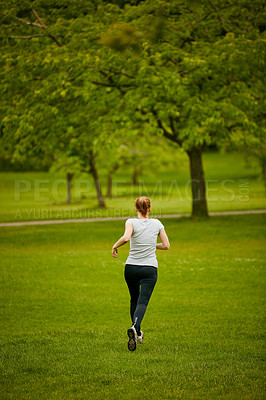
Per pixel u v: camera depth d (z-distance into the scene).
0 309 22.25
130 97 48.69
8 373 13.23
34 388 12.14
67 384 12.42
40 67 46.25
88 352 15.27
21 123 45.16
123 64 48.25
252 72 53.34
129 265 15.35
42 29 47.59
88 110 52.78
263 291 25.42
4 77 46.03
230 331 17.95
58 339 17.05
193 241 46.69
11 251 42.41
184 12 46.31
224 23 52.94
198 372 13.09
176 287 26.80
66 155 61.06
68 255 39.41
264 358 14.46
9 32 46.31
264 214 70.56
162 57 47.66
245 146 66.81
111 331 18.12
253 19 54.09
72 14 49.97
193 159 64.94
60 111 49.75
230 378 12.59
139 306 14.86
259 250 40.59
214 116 48.59
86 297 24.66
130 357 14.70
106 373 13.23
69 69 46.59
